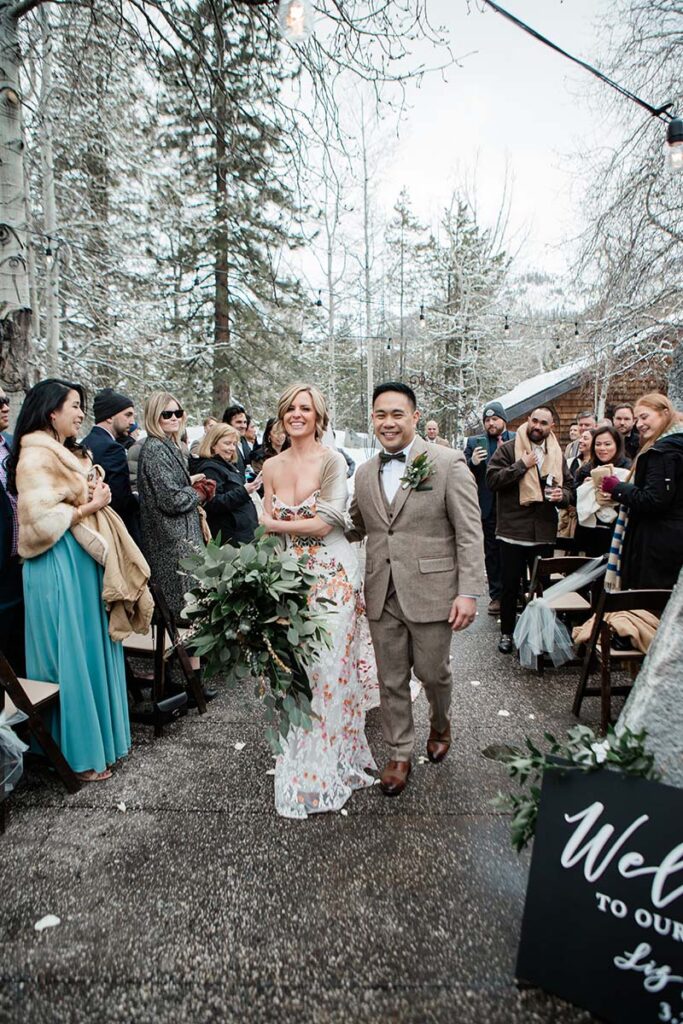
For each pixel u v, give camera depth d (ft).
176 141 28.81
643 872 5.25
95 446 12.80
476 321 68.95
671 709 5.93
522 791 9.11
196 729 11.23
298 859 7.60
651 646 6.49
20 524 8.90
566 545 16.74
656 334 36.22
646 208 31.53
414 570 9.00
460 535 8.87
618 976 5.19
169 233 34.47
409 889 7.08
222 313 50.29
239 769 9.78
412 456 9.25
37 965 6.03
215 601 7.82
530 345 78.48
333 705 8.79
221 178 29.66
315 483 8.94
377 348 100.17
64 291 32.63
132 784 9.33
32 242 26.18
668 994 4.99
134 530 13.14
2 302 13.33
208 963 6.06
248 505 14.94
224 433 14.56
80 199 31.32
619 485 11.78
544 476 14.90
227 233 42.14
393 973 5.94
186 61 15.74
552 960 5.48
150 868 7.43
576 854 5.53
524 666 14.60
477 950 6.21
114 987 5.80
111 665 9.79
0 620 10.37
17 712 8.41
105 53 17.15
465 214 75.61
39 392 9.34
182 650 11.60
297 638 7.62
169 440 12.25
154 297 38.11
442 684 9.49
